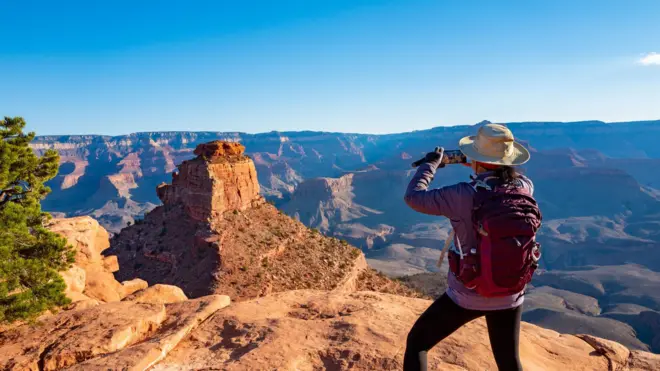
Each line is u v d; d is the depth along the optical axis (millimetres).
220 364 4789
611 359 5199
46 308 9367
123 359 4789
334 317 6160
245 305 6633
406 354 3729
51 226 15961
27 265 9734
